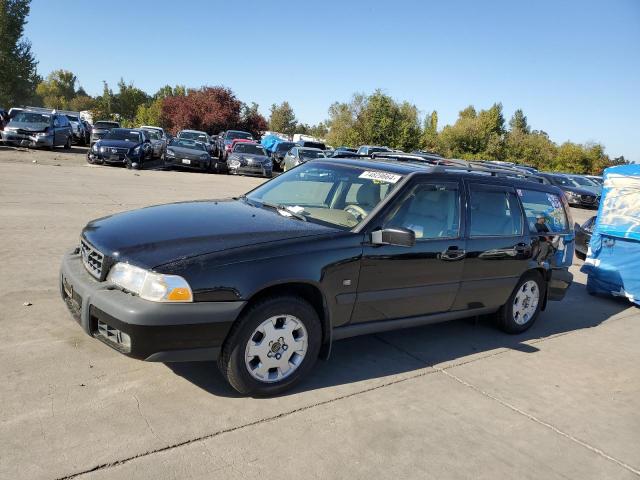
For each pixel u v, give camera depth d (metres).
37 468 2.72
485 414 3.90
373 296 4.20
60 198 10.63
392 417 3.69
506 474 3.20
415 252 4.41
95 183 13.74
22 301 4.86
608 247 7.76
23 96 52.69
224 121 48.62
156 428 3.20
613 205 7.70
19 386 3.45
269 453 3.10
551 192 6.07
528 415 3.97
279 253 3.64
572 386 4.58
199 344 3.36
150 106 64.06
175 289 3.25
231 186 17.14
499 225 5.27
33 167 15.99
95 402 3.39
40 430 3.03
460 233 4.84
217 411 3.47
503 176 5.63
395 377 4.33
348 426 3.50
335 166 4.99
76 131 29.88
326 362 4.47
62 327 4.39
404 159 6.46
